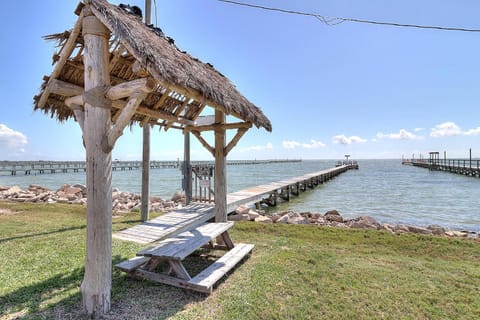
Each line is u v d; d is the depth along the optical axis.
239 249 3.77
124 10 2.76
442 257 4.13
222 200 4.25
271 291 2.80
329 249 4.31
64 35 2.47
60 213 6.94
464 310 2.55
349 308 2.54
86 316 2.26
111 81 3.10
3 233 4.87
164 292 2.72
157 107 3.65
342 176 31.69
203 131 4.50
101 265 2.27
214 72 3.96
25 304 2.45
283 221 6.65
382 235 5.21
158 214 6.82
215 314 2.37
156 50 2.25
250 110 3.56
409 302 2.67
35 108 3.04
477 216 9.63
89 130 2.23
